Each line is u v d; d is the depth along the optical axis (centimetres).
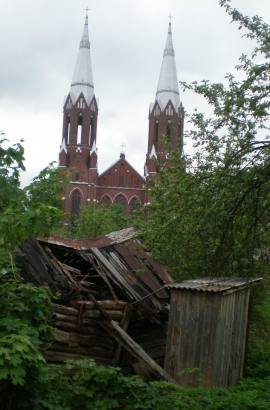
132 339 1348
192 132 1360
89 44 9406
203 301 1282
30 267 1288
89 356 1338
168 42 9206
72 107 8925
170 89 8844
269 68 992
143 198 8656
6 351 589
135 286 1477
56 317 1277
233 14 1053
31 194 780
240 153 1083
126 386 804
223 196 1103
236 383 1326
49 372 755
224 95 1181
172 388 999
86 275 1477
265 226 1138
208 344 1252
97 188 8688
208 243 1378
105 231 3956
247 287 1355
